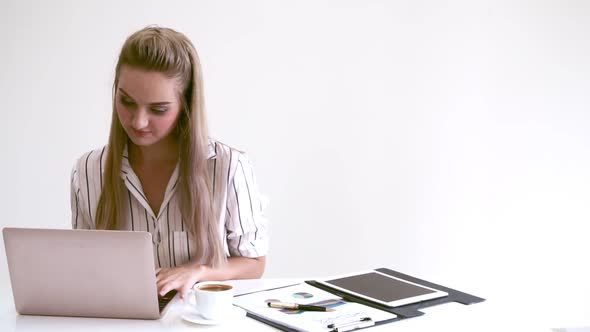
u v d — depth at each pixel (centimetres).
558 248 302
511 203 298
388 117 286
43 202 268
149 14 267
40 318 121
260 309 124
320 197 284
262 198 174
